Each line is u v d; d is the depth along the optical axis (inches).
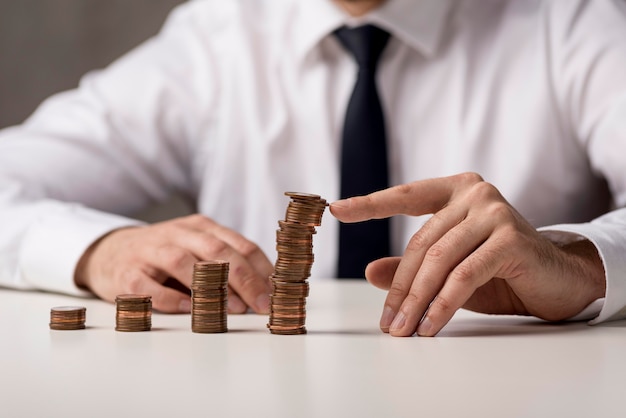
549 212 98.9
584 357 36.4
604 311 47.4
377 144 95.8
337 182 100.3
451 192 46.3
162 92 109.5
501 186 98.4
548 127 98.0
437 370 33.2
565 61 97.4
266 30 108.2
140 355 37.0
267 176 103.0
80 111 108.6
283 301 43.4
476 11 102.5
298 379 31.2
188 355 36.9
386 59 100.1
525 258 44.6
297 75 104.1
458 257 43.8
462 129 98.8
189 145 111.6
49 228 67.5
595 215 100.7
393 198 45.1
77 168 103.9
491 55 100.8
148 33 164.2
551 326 47.4
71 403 27.6
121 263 58.2
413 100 99.9
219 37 110.7
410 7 99.0
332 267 97.6
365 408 26.5
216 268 44.1
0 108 166.9
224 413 25.9
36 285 68.2
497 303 49.7
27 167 99.8
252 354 37.1
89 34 165.0
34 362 35.4
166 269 55.0
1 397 28.6
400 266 45.0
